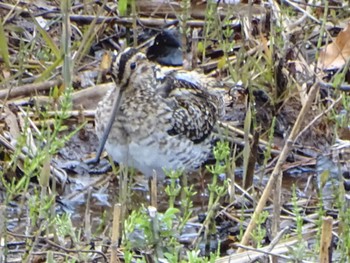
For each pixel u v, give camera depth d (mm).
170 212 8836
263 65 13250
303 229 10109
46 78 12562
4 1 13953
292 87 12734
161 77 11242
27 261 8578
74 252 8922
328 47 13164
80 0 14461
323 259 8180
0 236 8477
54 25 13695
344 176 11711
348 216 9141
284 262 9062
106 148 11141
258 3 14234
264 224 10148
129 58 10906
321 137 12430
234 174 11547
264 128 12656
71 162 11992
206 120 11344
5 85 12539
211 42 13828
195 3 14289
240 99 12898
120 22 13867
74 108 12422
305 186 11680
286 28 13438
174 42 13570
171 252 8859
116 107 10742
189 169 11648
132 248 9102
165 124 10875
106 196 11367
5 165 11008
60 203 11094
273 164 12031
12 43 13477
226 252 10070
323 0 14305
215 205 9906
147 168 11102
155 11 14312
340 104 12547
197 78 11789
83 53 12969
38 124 11961
